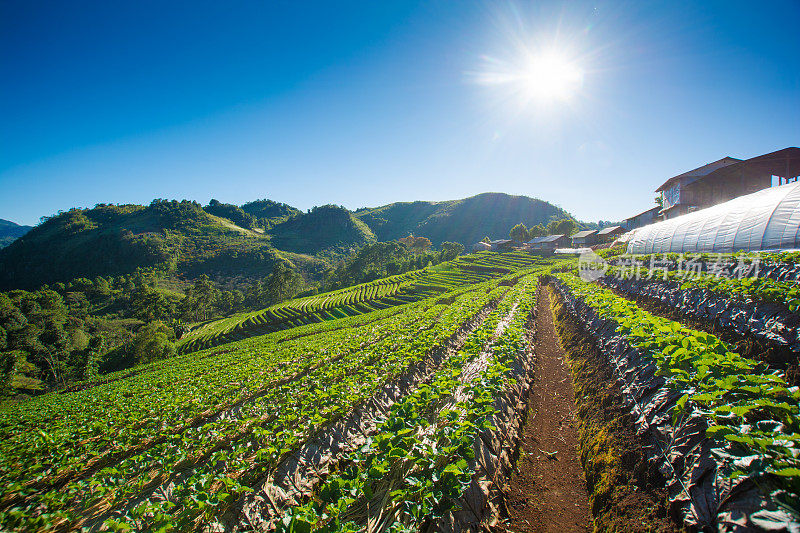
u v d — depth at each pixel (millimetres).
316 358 20281
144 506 7066
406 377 13008
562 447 8656
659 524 5121
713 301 11570
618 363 9805
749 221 17297
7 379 47062
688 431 5645
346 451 8820
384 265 102812
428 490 5680
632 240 32094
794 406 4758
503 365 10781
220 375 22375
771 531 3584
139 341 55125
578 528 6184
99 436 14133
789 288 9281
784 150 27578
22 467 12008
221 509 6973
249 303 107875
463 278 69062
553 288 34688
